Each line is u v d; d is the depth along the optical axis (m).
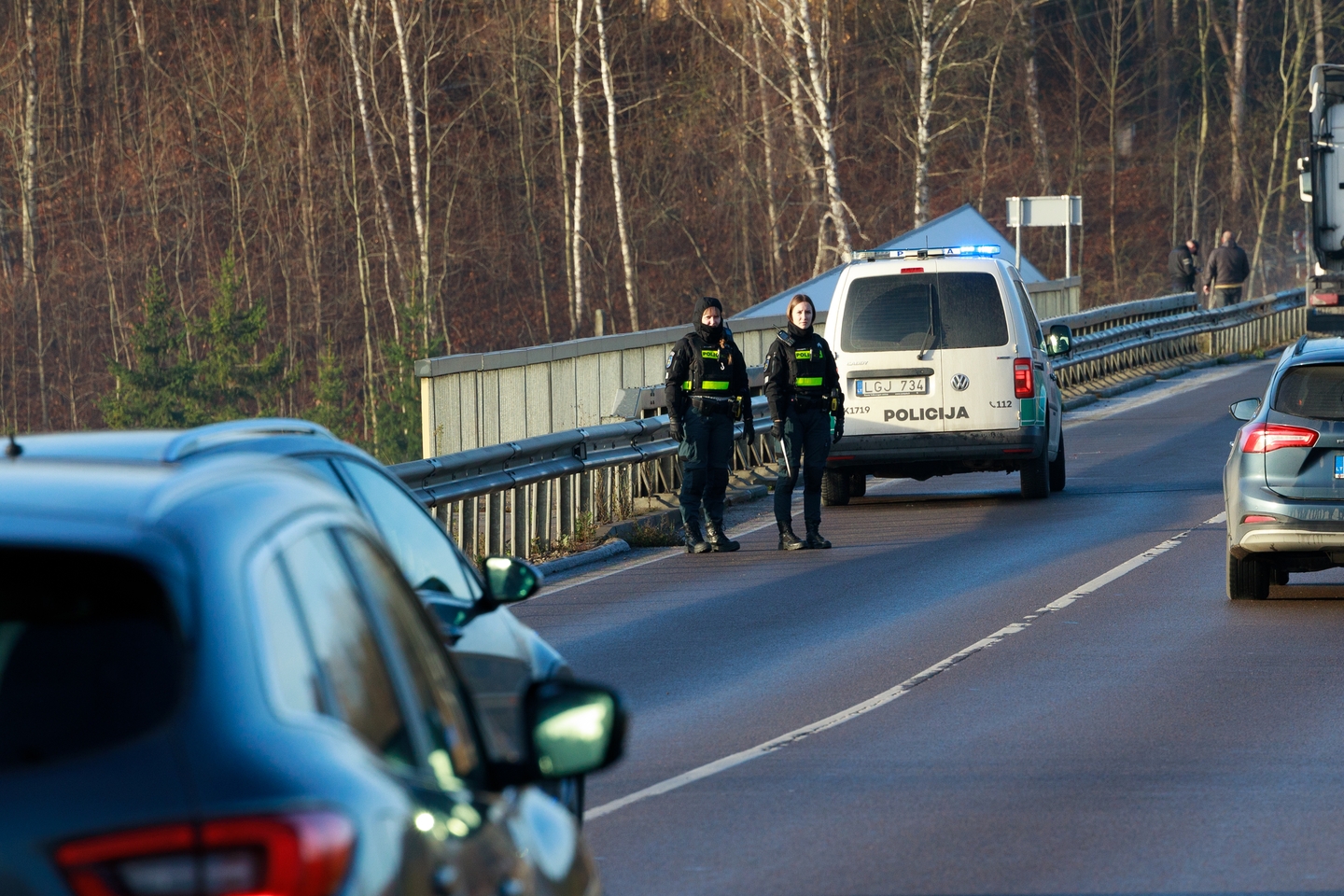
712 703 30.53
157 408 150.62
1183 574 43.84
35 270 185.88
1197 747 26.36
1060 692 30.69
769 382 51.06
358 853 7.46
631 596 43.84
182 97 196.75
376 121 190.75
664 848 21.50
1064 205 110.38
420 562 17.86
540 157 193.50
